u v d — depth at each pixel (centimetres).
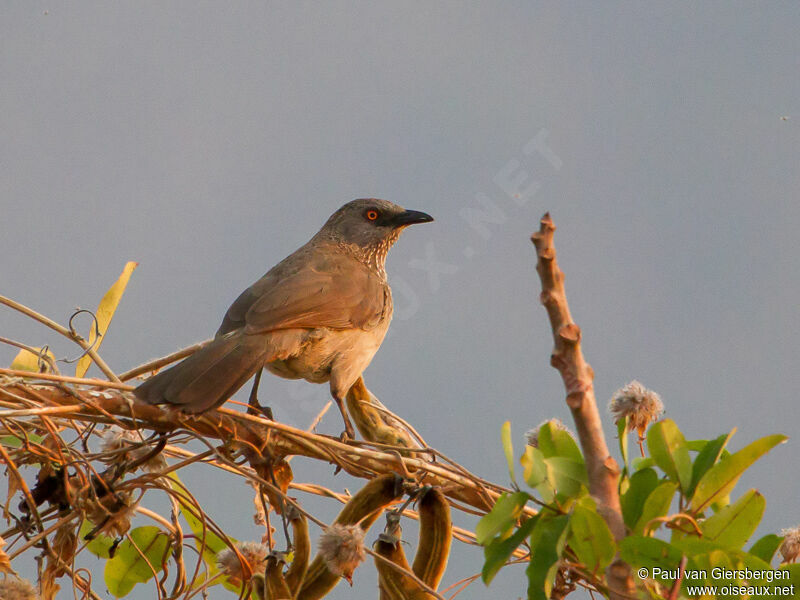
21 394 750
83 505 745
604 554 580
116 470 789
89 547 922
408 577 715
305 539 735
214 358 944
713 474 627
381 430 984
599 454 572
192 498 788
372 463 808
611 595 585
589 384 569
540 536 598
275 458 817
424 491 746
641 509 614
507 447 600
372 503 745
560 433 694
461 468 790
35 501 771
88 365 919
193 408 778
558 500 618
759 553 691
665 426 637
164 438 779
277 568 697
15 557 726
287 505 741
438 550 736
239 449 812
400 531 740
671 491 612
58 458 746
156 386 805
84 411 758
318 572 728
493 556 590
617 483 580
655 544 571
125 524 788
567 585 734
